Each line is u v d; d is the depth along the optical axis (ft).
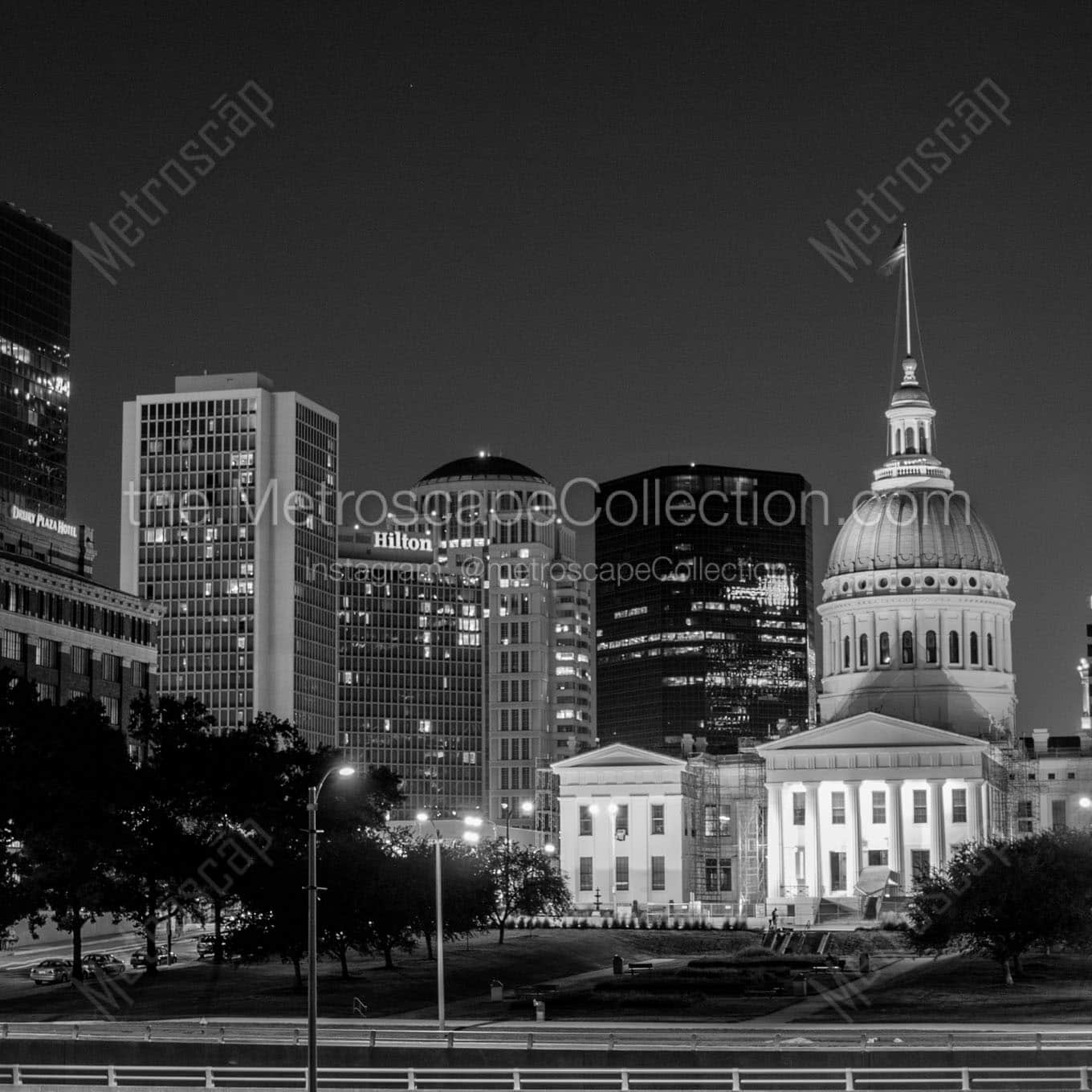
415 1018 553.23
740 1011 566.77
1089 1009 556.92
